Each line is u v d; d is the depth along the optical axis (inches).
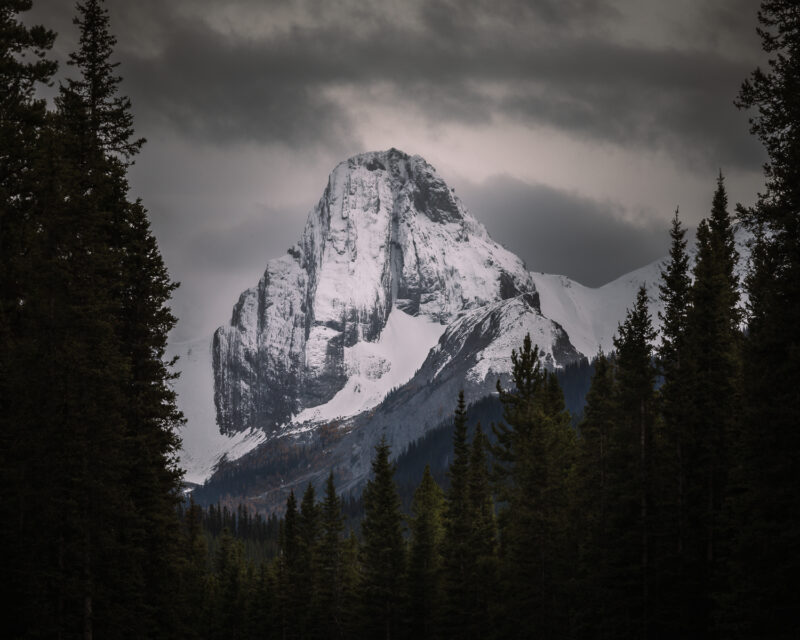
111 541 5196.9
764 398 4301.2
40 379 4894.2
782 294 4153.5
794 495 4252.0
